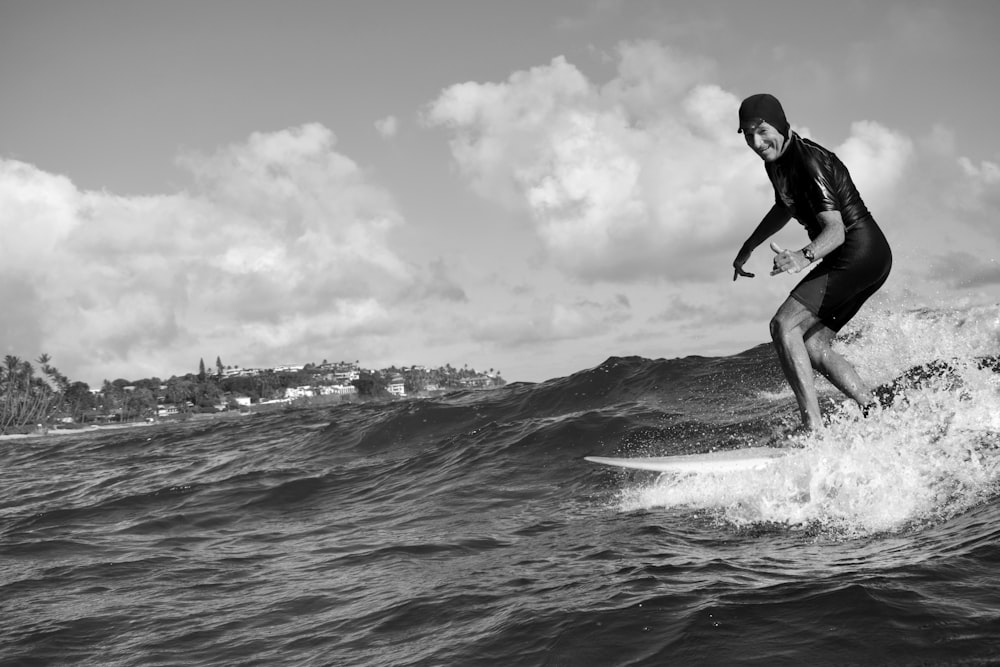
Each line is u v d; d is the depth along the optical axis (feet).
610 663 9.50
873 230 17.89
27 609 15.92
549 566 14.78
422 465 31.68
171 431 76.79
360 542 19.84
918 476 15.74
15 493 41.14
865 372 23.09
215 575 17.72
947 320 24.62
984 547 11.27
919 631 8.91
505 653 10.33
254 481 33.17
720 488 18.71
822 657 8.75
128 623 14.26
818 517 15.43
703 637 9.72
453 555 17.01
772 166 18.40
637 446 27.17
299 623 13.30
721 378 40.57
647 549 15.07
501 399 47.24
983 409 17.46
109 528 25.90
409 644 11.42
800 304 18.37
